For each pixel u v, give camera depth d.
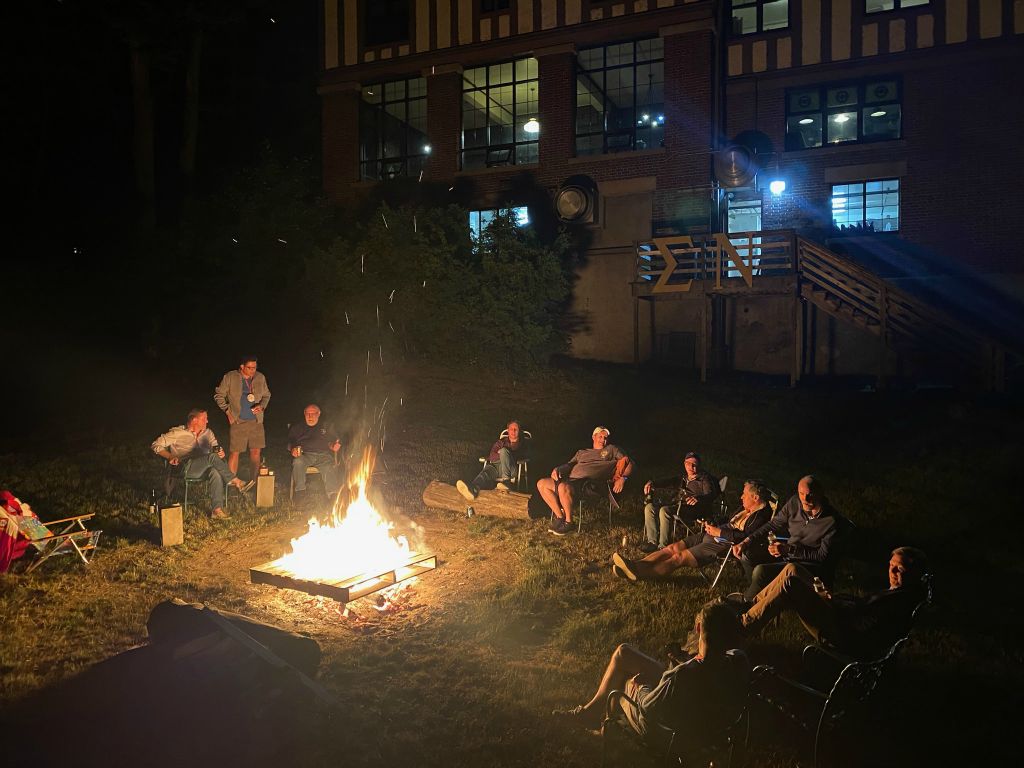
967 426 14.27
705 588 7.70
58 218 27.86
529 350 19.47
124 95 28.06
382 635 6.72
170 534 9.00
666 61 20.56
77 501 10.68
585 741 5.05
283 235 20.30
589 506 10.72
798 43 20.27
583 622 6.86
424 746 4.97
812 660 5.36
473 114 23.19
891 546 9.27
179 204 23.69
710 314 20.16
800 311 19.75
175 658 5.35
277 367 19.33
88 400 18.86
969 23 18.78
